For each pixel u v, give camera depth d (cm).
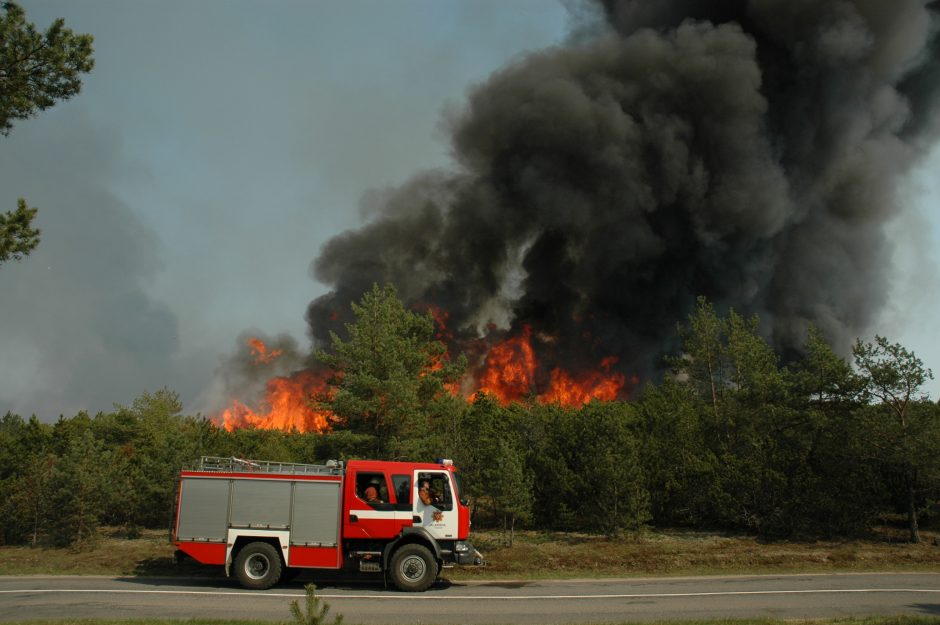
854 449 2089
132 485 2170
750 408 2447
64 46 1084
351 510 1347
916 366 2072
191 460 2153
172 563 1585
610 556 1706
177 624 955
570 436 2312
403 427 2016
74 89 1116
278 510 1350
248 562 1324
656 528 2309
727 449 2409
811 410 2247
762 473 2153
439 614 1109
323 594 1287
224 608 1134
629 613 1129
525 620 1064
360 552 1341
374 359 2014
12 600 1198
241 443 2550
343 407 1938
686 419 2486
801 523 2077
